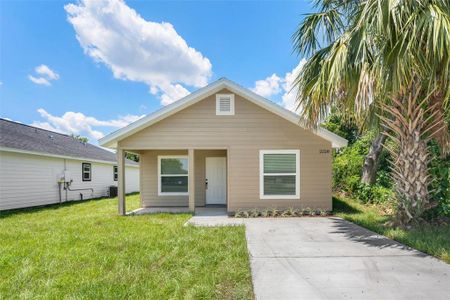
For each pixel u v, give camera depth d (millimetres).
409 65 4219
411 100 5379
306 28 6332
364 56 4660
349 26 5711
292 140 8906
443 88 4746
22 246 5004
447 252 4051
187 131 9008
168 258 4164
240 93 8859
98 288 3174
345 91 5340
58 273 3705
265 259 4117
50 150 13648
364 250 4500
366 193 10172
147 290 3117
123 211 8914
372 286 3119
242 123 8969
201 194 11328
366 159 11336
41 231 6336
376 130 6984
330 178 8820
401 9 4215
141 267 3850
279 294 2973
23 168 11977
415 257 4098
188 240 5148
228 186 8891
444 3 4246
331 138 8711
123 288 3172
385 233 5531
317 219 7836
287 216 8398
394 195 6242
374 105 6141
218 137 8984
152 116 8773
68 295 3049
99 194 18359
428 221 6059
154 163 11383
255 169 8906
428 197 5703
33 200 12477
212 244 4871
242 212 8445
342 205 10016
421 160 5574
